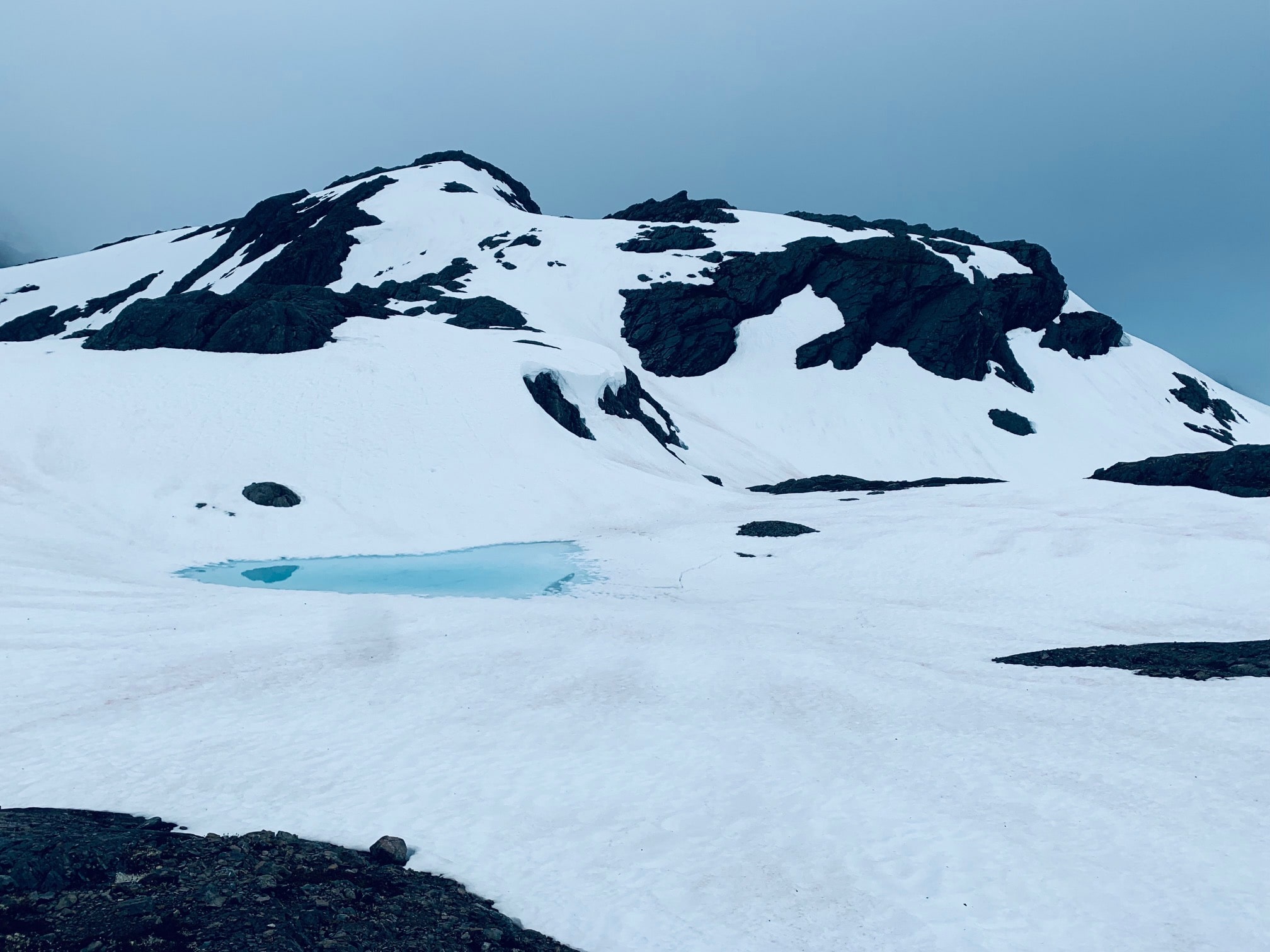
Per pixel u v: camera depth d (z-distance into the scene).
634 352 99.88
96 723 13.91
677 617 24.20
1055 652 20.39
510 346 64.00
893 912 8.73
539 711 15.30
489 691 16.45
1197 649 19.62
